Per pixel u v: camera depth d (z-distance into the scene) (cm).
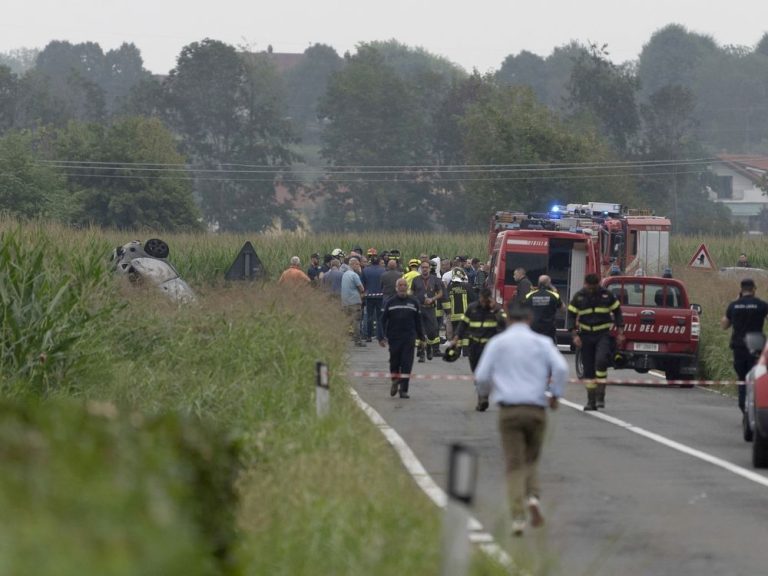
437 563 2852
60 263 6328
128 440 2556
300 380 6006
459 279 11006
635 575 3200
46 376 5312
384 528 3095
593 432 6112
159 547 1888
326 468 3716
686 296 9238
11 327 5347
